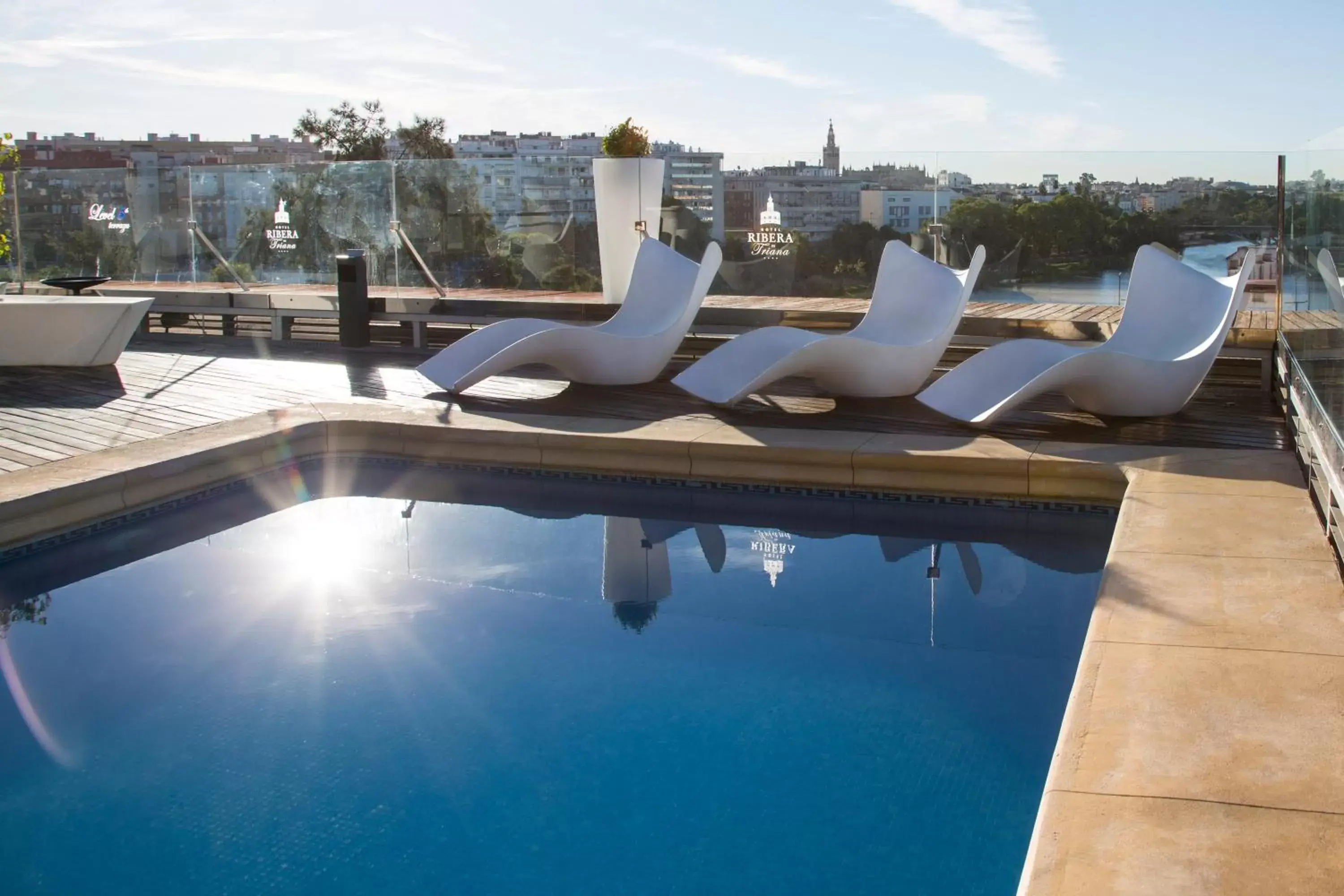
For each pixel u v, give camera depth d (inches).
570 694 146.6
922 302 303.7
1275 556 160.9
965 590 181.2
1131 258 320.5
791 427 258.7
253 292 449.7
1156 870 85.4
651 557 201.6
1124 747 105.0
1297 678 119.4
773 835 112.4
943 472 225.8
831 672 150.9
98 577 194.2
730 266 372.5
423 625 171.6
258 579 193.0
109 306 359.3
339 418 272.2
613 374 313.9
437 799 121.0
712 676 150.8
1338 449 171.0
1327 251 200.8
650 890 103.6
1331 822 91.4
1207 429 255.3
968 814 115.2
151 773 127.7
